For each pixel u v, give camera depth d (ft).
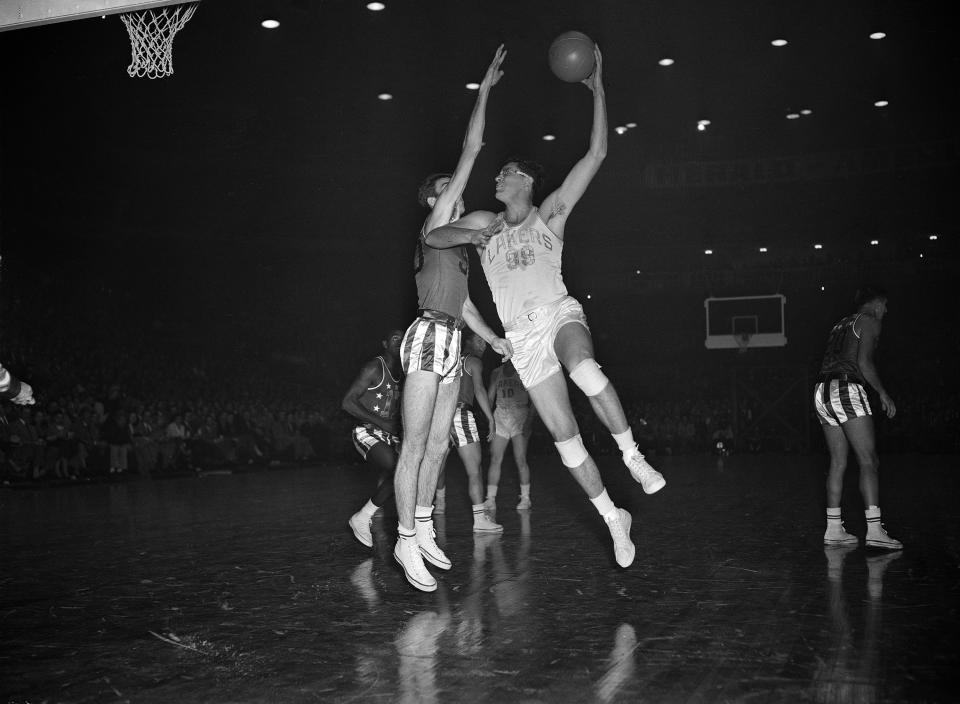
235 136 74.90
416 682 8.71
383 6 47.44
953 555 15.96
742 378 99.30
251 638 10.59
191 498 33.81
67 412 47.83
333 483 42.65
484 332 14.82
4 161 72.33
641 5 49.11
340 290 98.43
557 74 14.21
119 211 82.38
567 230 93.25
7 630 11.22
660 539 18.83
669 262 100.42
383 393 19.10
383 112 68.59
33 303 73.77
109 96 63.93
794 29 53.52
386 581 14.24
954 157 79.66
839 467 17.84
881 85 65.46
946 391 93.91
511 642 10.15
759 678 8.62
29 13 18.66
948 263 94.02
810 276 97.45
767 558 15.97
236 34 51.34
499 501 29.35
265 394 75.66
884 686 8.30
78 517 26.53
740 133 78.79
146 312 85.40
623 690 8.32
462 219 14.61
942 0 49.78
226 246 90.89
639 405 91.45
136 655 9.93
